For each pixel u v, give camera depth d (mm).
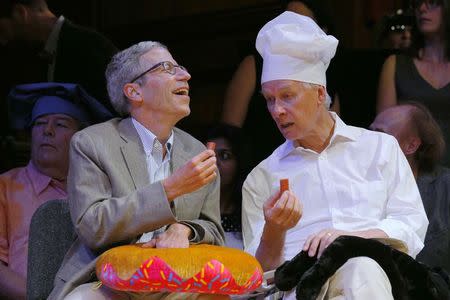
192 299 8484
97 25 17734
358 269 8172
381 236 8914
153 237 8797
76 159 8852
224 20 16547
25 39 12898
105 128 9094
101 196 8695
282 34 9375
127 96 9156
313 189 9555
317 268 8188
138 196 8422
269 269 9109
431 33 12492
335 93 13000
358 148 9648
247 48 13281
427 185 10945
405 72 12602
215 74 16516
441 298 8383
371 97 13031
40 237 9367
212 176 8367
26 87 11055
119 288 7883
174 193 8352
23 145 14195
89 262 8727
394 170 9555
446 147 12203
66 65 12094
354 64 13086
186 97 9148
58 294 8406
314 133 9633
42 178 11055
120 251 8000
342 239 8336
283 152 9820
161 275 7754
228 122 12555
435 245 10703
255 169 9898
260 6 16203
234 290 7945
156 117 9117
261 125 12484
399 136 11039
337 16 16109
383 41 14258
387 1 15992
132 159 8977
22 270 10695
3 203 10938
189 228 8695
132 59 9180
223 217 11391
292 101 9336
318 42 9352
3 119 15750
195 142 9547
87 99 11102
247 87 12586
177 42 16969
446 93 12375
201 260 7840
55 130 10969
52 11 17734
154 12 17250
